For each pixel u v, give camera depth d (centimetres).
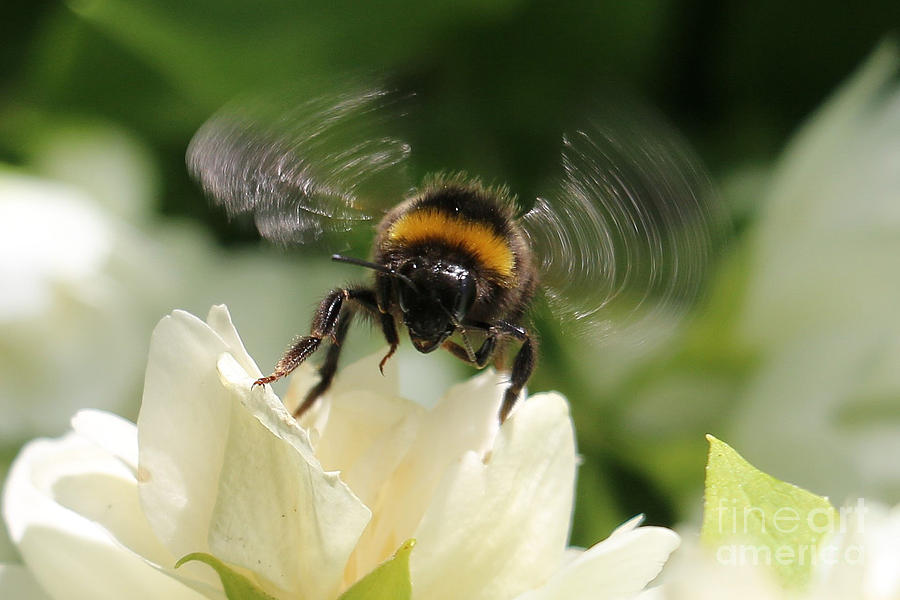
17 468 18
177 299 24
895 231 24
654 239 20
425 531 18
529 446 18
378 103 20
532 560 18
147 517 18
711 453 17
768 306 24
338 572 18
